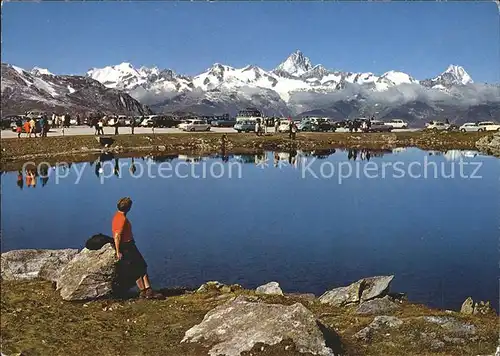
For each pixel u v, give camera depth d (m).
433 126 54.28
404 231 18.83
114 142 45.53
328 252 16.27
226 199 26.16
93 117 55.22
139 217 21.78
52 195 25.80
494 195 26.28
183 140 50.62
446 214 22.06
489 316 10.17
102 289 10.77
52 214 20.94
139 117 64.44
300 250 16.58
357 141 55.16
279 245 17.12
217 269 14.66
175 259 15.34
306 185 30.78
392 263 15.02
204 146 50.06
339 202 25.44
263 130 61.06
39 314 9.60
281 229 19.67
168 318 9.70
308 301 11.26
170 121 65.75
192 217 21.81
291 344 7.73
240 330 8.23
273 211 23.25
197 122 60.94
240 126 61.22
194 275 13.96
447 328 8.97
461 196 26.27
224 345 7.97
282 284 13.46
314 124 65.88
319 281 13.81
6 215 20.66
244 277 13.90
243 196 27.23
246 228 19.38
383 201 25.72
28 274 11.96
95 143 43.34
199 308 10.34
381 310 10.23
